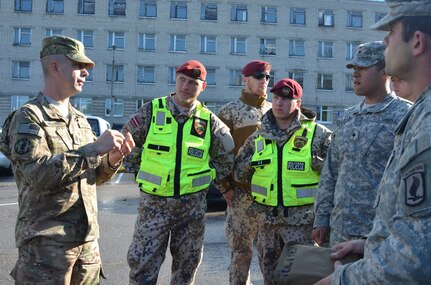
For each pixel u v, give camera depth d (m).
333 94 44.56
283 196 3.94
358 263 1.64
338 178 3.20
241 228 4.37
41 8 41.44
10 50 41.22
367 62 3.09
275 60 43.69
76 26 41.62
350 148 3.11
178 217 3.79
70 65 2.89
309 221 3.95
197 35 42.66
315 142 3.99
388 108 3.05
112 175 3.11
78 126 3.02
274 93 3.99
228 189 4.41
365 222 2.97
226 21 42.94
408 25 1.65
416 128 1.54
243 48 43.31
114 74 41.91
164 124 3.87
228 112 4.73
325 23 44.44
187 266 3.84
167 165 3.78
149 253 3.75
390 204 1.64
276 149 4.01
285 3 43.66
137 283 3.75
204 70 3.92
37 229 2.77
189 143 3.84
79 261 2.96
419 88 1.68
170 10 42.44
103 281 4.86
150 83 42.44
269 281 4.04
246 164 4.17
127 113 42.12
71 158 2.66
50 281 2.77
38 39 41.47
